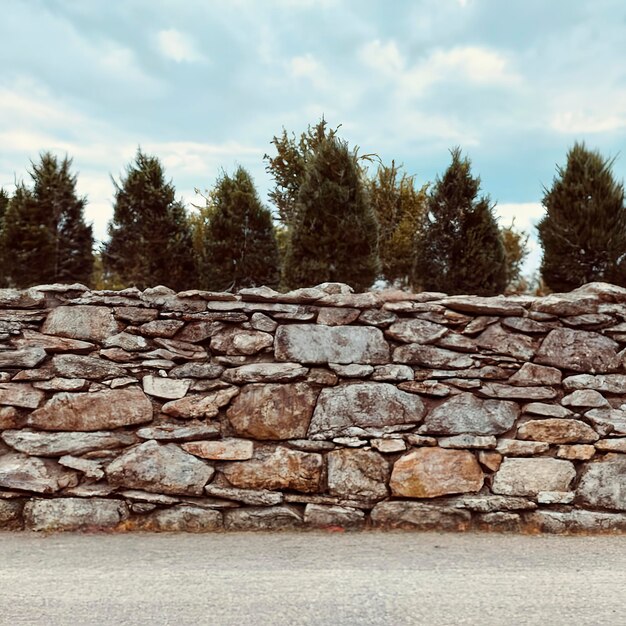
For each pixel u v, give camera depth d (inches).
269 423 207.9
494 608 133.3
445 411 209.8
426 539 191.5
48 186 299.4
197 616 128.6
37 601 136.6
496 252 283.0
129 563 165.2
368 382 211.5
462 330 217.0
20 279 291.6
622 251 267.7
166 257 297.4
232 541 188.1
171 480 202.5
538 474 205.0
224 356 214.1
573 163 278.2
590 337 215.9
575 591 144.3
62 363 209.9
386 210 397.4
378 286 366.9
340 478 204.4
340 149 285.0
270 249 303.0
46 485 199.0
